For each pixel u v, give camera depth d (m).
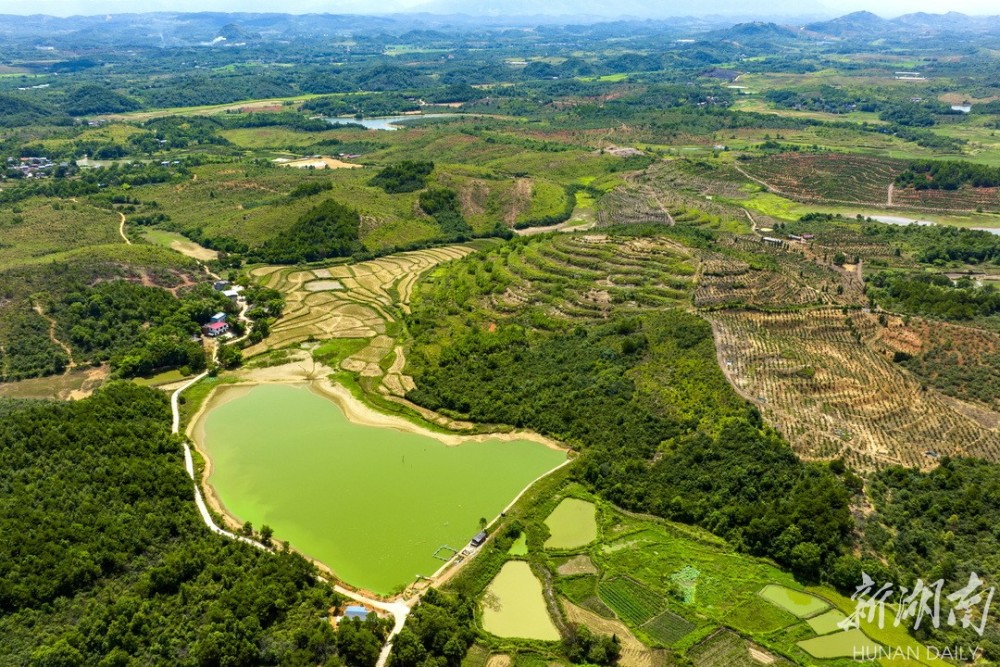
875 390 136.00
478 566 101.38
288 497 118.44
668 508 111.50
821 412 129.88
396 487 120.94
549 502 115.19
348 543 107.62
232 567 96.38
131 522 102.56
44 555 91.06
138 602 88.12
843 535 101.75
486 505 116.31
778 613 92.38
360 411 146.00
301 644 85.69
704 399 133.00
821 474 111.94
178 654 82.94
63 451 112.50
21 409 126.19
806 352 149.62
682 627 90.88
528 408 141.25
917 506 107.44
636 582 98.31
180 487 115.50
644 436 127.19
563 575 100.06
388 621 90.75
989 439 123.56
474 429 138.00
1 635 81.62
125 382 147.12
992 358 149.62
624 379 144.25
